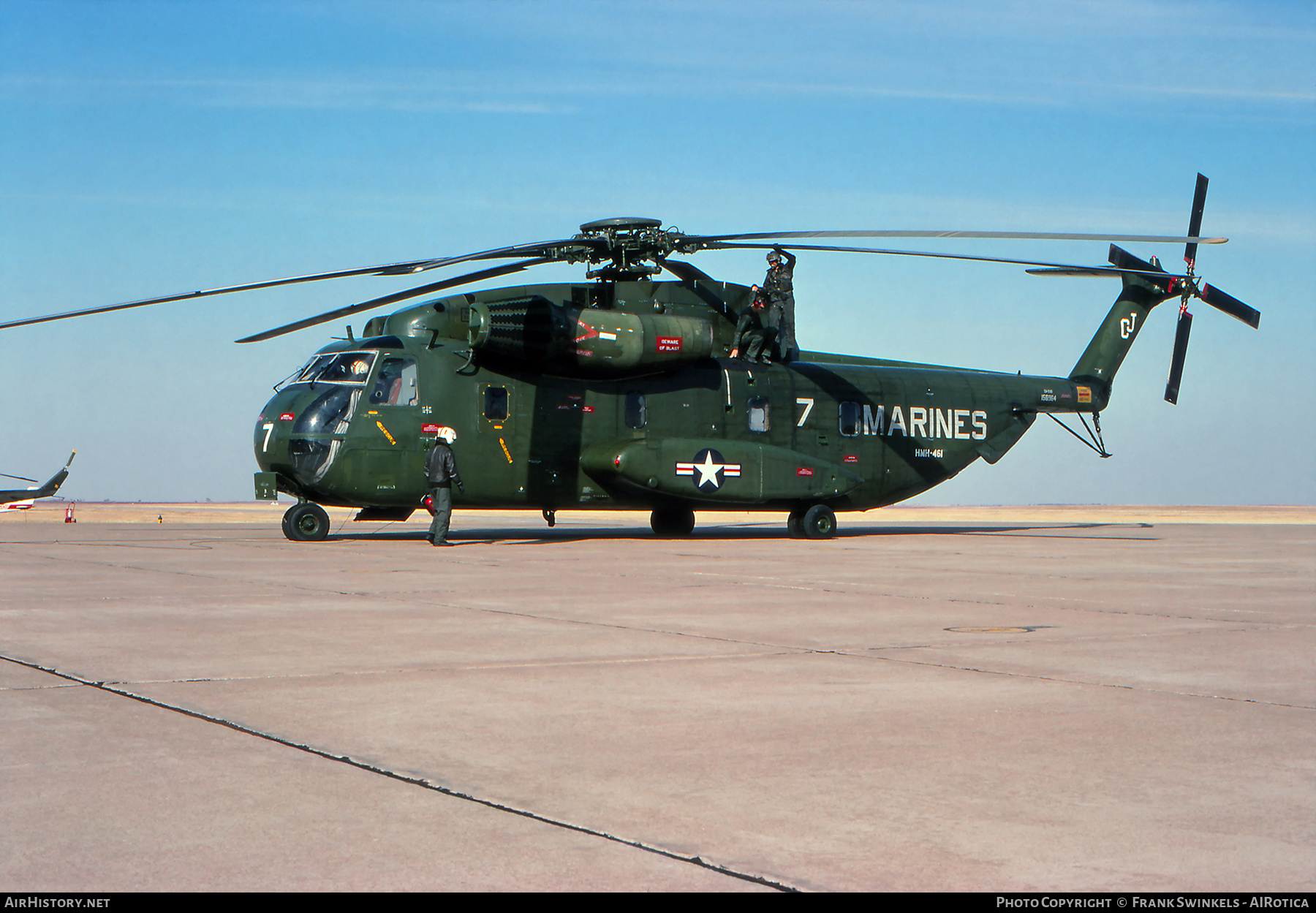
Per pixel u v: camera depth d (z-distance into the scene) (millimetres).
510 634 9055
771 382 23703
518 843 4035
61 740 5449
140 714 6047
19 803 4445
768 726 5859
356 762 5102
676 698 6559
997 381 26703
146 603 10977
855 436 24594
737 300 23547
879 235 17172
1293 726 5887
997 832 4172
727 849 3984
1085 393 27859
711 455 22469
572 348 21047
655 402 22484
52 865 3791
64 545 19953
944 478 25969
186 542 20875
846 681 7105
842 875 3736
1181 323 26000
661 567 15938
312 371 20891
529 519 49156
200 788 4668
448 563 16219
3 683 6875
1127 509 103375
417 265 17406
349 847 3975
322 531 21109
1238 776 4914
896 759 5203
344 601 11320
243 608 10633
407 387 20656
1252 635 9281
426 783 4773
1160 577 14875
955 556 18781
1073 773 4973
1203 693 6777
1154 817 4348
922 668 7605
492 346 20734
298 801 4496
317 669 7445
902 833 4152
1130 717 6094
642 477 21688
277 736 5574
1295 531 32375
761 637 9008
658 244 19812
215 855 3896
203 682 6957
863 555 18953
